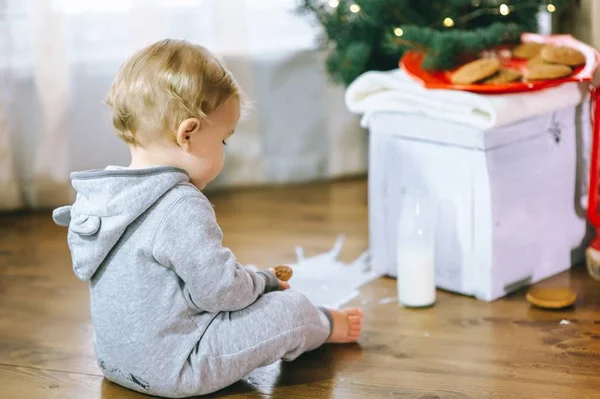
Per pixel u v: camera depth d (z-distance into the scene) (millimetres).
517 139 1724
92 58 2500
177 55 1376
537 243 1829
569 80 1717
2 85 2467
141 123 1375
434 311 1735
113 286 1383
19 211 2564
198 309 1393
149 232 1344
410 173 1824
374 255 1952
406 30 1827
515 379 1429
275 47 2611
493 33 1815
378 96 1837
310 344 1504
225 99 1397
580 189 1900
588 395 1362
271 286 1502
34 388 1484
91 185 1367
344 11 2135
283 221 2367
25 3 2430
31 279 2021
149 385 1389
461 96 1681
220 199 2598
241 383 1464
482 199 1705
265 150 2686
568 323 1639
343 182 2719
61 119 2494
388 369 1490
